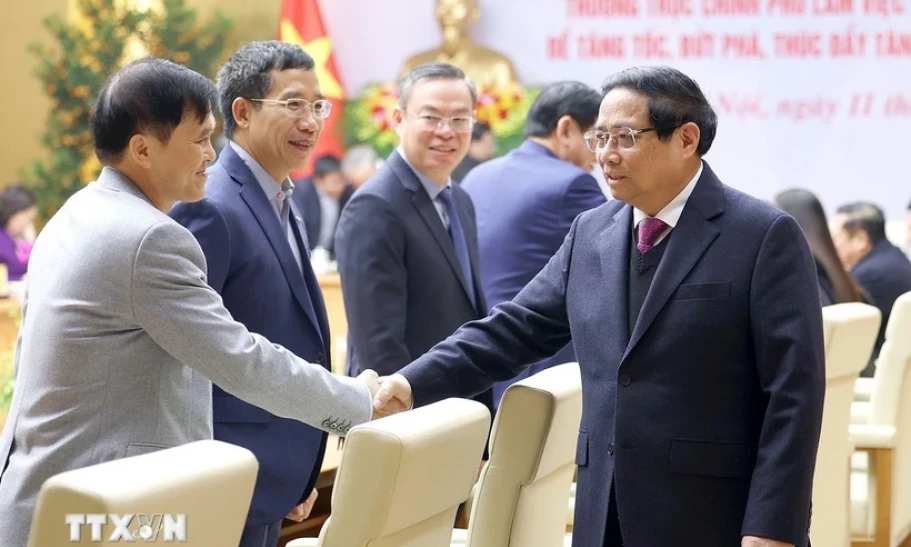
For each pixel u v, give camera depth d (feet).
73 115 39.01
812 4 37.96
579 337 10.62
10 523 8.94
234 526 7.55
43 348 9.10
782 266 9.82
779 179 38.70
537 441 10.57
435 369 11.46
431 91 15.26
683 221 10.17
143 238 9.00
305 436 11.98
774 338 9.70
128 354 9.10
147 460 7.16
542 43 39.75
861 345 16.28
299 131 12.16
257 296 11.62
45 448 8.98
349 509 8.60
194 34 39.37
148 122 9.39
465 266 15.74
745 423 9.98
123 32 39.01
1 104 45.62
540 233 17.07
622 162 10.11
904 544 19.86
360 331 14.74
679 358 9.96
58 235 9.38
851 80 37.99
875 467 17.15
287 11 41.04
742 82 38.60
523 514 10.75
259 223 11.85
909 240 29.89
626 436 10.07
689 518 9.89
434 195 15.61
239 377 9.48
